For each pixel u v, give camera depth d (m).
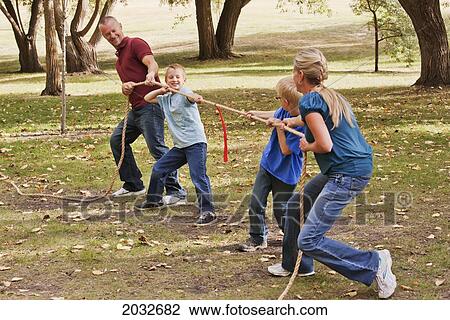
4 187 12.31
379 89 26.83
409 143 15.81
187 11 77.12
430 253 8.41
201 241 9.10
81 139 17.30
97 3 38.88
